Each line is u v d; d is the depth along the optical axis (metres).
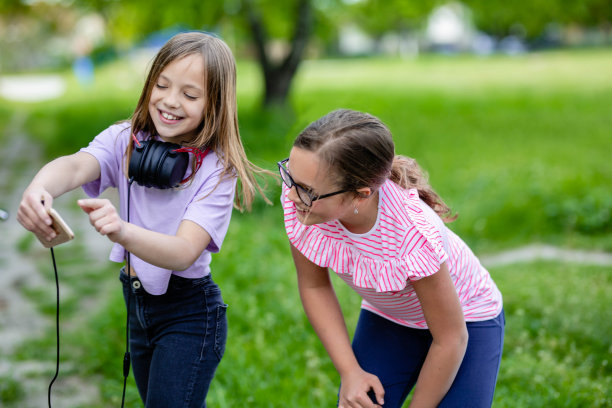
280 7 13.34
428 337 2.19
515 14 14.21
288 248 5.43
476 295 2.11
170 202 2.04
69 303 4.42
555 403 2.89
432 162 8.75
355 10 14.58
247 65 31.70
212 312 2.13
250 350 3.55
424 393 1.96
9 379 3.28
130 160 1.96
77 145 11.02
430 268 1.81
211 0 12.38
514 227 6.42
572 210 6.44
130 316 2.20
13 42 38.66
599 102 15.09
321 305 2.11
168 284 2.08
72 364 3.55
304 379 3.22
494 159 9.00
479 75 24.30
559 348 3.51
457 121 13.01
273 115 11.52
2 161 10.04
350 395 2.01
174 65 1.97
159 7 12.72
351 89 19.61
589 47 42.03
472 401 2.03
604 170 7.99
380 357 2.19
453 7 14.67
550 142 10.43
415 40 48.47
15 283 4.88
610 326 3.70
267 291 4.40
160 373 2.05
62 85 25.75
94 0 13.31
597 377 3.18
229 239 5.41
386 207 1.87
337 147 1.70
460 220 6.43
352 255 1.97
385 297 2.05
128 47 26.53
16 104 18.69
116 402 3.15
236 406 3.02
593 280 4.53
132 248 1.70
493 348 2.09
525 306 4.12
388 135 1.78
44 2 16.80
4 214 1.71
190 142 2.09
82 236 6.19
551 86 19.06
